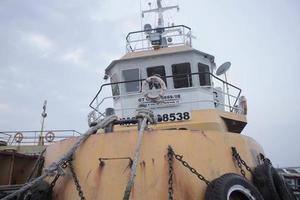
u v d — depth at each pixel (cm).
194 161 694
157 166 670
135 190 652
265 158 903
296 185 1505
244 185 673
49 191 709
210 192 642
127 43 1322
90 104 1082
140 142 664
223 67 1242
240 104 1184
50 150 851
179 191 655
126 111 1095
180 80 1167
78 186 683
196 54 1197
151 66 1195
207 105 1110
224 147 754
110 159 694
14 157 1066
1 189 883
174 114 999
